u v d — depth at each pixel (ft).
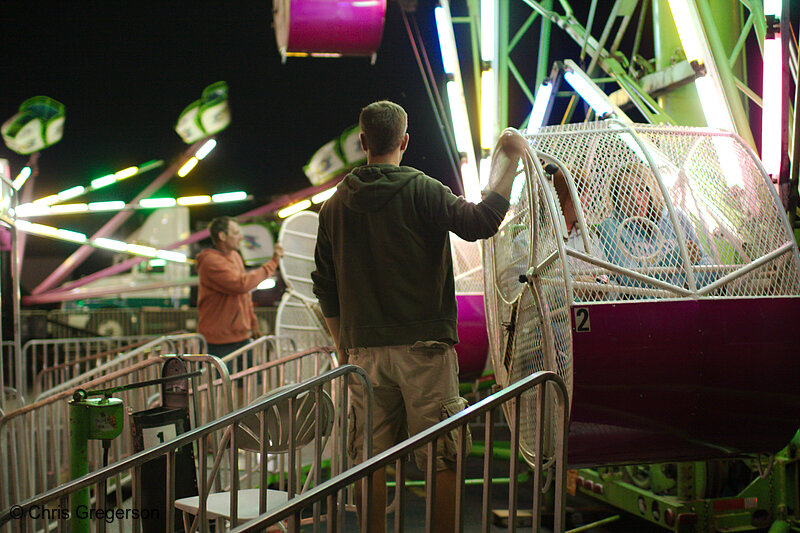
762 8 15.66
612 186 11.84
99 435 11.34
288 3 20.16
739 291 11.10
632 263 11.08
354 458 10.25
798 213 13.23
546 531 15.08
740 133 14.23
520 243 13.01
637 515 14.71
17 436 16.48
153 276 55.67
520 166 12.96
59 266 58.65
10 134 60.85
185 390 12.12
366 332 9.84
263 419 9.14
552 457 11.34
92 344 43.32
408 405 9.83
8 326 27.27
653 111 18.99
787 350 10.57
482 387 24.07
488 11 22.33
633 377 10.25
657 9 17.94
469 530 15.15
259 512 9.20
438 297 9.87
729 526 13.47
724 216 11.82
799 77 12.51
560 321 11.05
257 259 55.57
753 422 10.82
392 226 9.77
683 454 11.05
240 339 21.54
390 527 15.30
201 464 8.80
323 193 51.49
